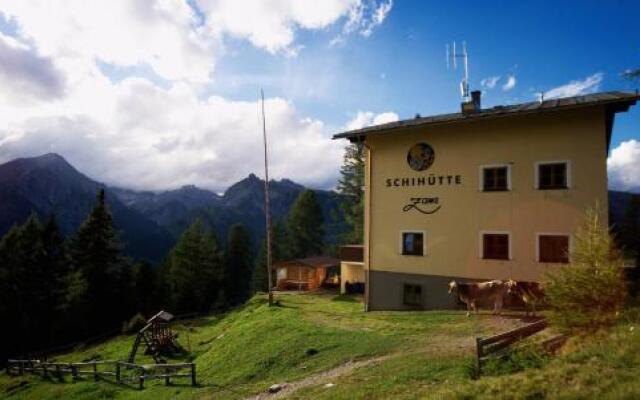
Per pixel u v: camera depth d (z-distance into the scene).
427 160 23.50
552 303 11.63
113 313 49.75
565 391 7.40
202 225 79.75
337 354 16.02
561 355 10.02
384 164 25.02
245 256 85.94
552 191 19.81
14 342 42.53
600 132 18.89
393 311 23.48
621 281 11.19
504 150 21.20
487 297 19.27
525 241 20.33
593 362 8.62
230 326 29.73
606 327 10.77
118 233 53.03
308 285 43.50
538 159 20.27
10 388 24.70
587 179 19.02
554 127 19.95
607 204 18.50
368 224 25.28
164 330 29.77
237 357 19.08
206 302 67.88
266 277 79.38
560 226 19.50
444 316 19.97
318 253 82.12
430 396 9.18
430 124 22.53
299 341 18.23
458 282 20.84
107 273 50.34
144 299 55.97
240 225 88.25
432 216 23.11
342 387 11.98
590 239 11.83
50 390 22.59
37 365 27.19
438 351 14.05
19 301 44.56
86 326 46.53
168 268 71.69
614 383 7.31
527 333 12.12
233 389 15.38
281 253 82.88
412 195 23.88
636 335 9.41
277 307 28.19
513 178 20.86
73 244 50.94
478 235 21.67
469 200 22.06
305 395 12.23
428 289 22.92
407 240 24.00
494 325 17.16
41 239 48.03
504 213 20.98
